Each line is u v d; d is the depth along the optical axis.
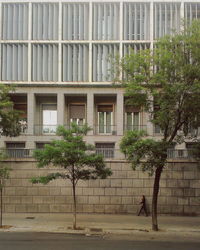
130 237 15.44
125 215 22.61
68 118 35.72
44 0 34.97
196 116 16.81
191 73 16.05
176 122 17.00
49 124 35.47
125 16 35.00
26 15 35.16
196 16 34.44
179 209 22.81
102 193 23.25
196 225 18.94
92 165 17.36
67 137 17.02
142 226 18.33
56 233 16.20
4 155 19.69
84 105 35.88
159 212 22.91
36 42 34.72
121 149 16.73
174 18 34.69
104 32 34.84
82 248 12.38
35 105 35.12
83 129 17.78
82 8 35.22
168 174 23.09
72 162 16.88
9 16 35.06
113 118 35.75
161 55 16.75
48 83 34.28
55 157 16.66
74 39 34.84
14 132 20.84
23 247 12.47
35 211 23.34
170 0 34.66
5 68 34.69
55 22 34.97
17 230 16.84
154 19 34.88
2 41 34.69
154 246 13.16
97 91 34.38
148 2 34.91
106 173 17.56
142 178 23.14
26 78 34.59
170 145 16.67
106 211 23.12
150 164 16.97
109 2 34.94
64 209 23.28
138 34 34.91
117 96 34.25
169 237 15.62
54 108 35.94
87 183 23.34
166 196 22.95
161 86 16.92
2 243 13.34
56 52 34.81
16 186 23.52
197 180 22.89
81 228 17.50
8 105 19.59
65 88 34.50
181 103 16.42
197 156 18.50
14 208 23.42
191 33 17.75
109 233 16.34
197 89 15.53
